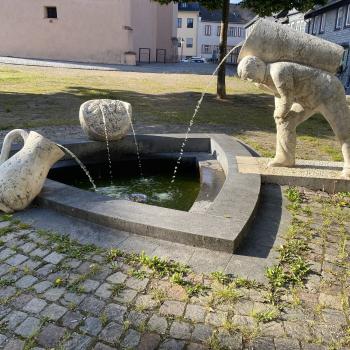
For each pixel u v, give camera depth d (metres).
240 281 2.99
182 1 14.18
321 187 5.03
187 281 3.00
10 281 3.00
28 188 4.11
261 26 4.55
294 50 4.65
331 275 3.17
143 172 6.49
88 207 3.96
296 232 3.85
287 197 4.75
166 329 2.53
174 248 3.43
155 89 16.91
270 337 2.49
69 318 2.62
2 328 2.52
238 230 3.50
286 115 4.96
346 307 2.78
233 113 12.20
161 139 6.84
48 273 3.11
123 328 2.53
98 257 3.32
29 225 3.87
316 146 8.16
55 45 27.77
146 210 3.89
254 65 4.66
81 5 27.12
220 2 14.01
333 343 2.46
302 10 13.62
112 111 6.27
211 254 3.36
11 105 11.87
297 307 2.78
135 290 2.91
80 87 16.19
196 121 10.56
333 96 4.75
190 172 6.49
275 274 3.10
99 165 6.43
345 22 26.42
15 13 27.14
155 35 37.00
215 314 2.68
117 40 28.11
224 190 4.45
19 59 25.94
